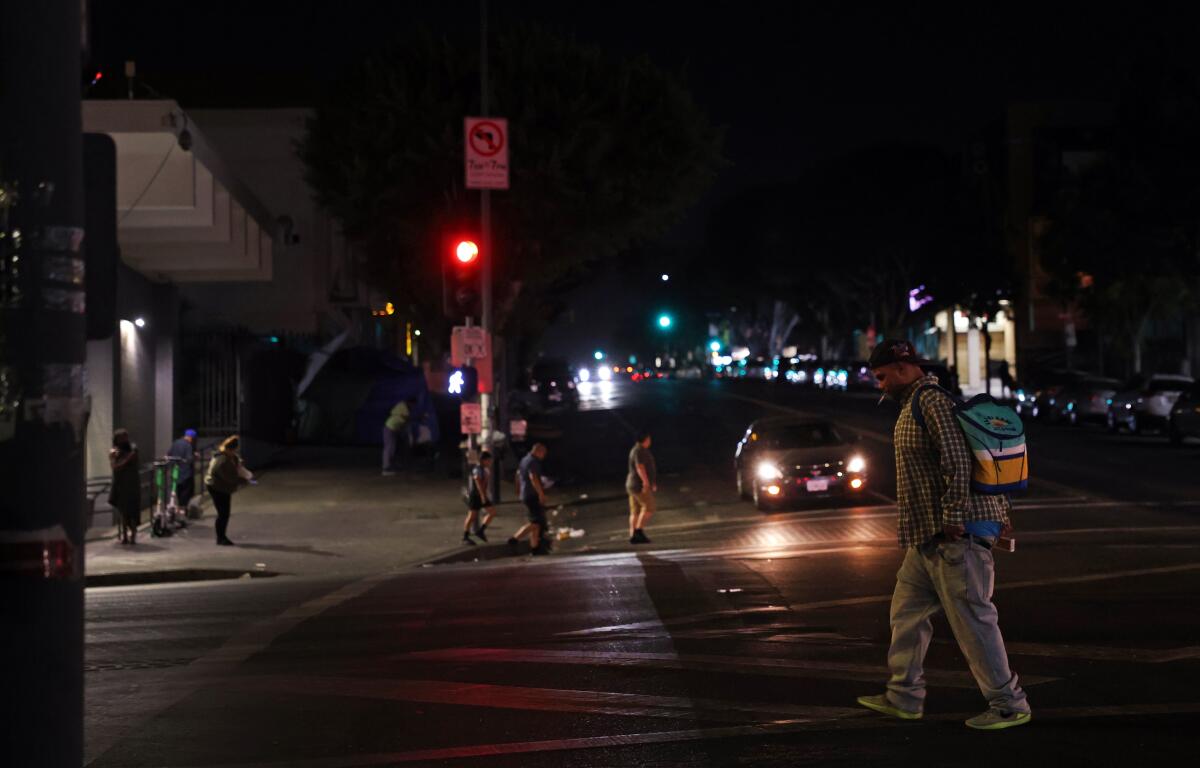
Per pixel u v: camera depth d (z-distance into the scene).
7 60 5.14
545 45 46.94
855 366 105.81
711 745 9.52
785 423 36.38
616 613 16.17
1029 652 12.75
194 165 32.94
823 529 28.38
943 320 119.38
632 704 10.95
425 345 61.16
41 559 5.07
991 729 9.66
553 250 47.12
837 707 10.58
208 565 26.75
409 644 14.60
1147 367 92.19
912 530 9.81
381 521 34.62
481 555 29.53
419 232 47.28
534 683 11.97
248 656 14.31
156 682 12.83
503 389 48.22
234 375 48.22
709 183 50.09
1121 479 37.09
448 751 9.59
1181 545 22.62
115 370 34.69
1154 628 14.05
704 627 14.85
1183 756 8.88
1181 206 68.12
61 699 5.11
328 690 12.05
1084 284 79.31
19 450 5.05
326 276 62.50
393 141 46.31
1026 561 20.56
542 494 28.62
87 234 6.22
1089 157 104.56
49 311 5.20
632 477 28.75
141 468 34.25
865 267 121.25
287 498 39.78
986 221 107.06
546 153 45.22
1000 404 9.66
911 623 10.11
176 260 37.00
